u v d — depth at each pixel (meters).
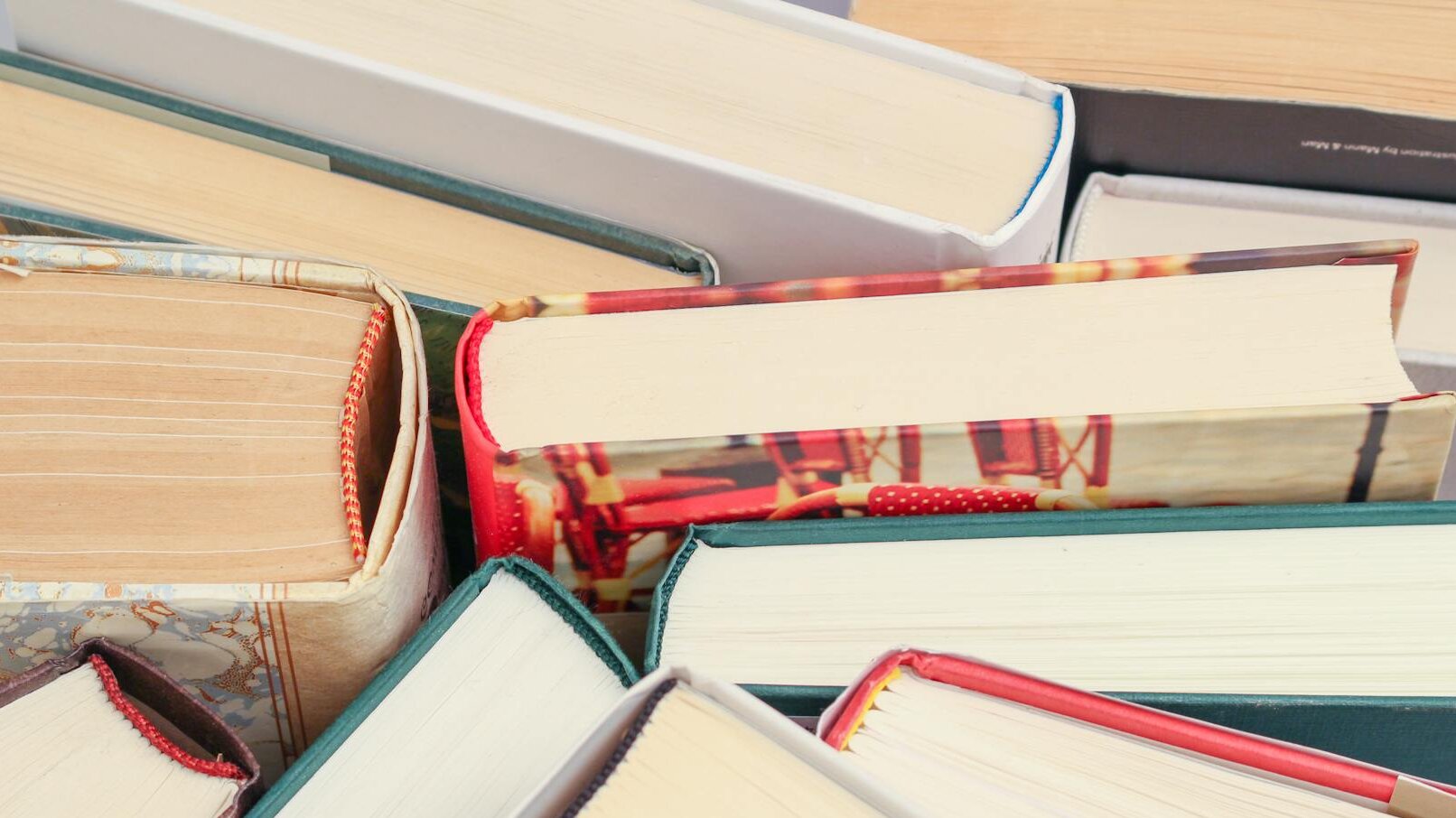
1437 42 0.94
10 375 0.66
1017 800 0.54
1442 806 0.53
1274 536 0.68
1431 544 0.67
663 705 0.53
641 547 0.70
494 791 0.60
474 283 0.79
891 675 0.58
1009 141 0.81
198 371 0.67
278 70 0.80
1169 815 0.54
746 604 0.66
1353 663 0.64
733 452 0.66
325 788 0.59
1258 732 0.64
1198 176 0.97
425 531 0.68
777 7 0.85
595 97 0.80
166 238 0.78
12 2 0.83
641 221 0.80
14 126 0.82
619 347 0.70
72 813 0.56
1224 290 0.71
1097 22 0.97
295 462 0.64
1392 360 0.69
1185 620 0.65
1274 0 0.98
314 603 0.60
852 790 0.51
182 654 0.63
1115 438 0.66
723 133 0.80
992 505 0.70
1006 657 0.65
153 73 0.83
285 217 0.80
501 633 0.64
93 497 0.62
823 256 0.78
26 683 0.59
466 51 0.81
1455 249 0.93
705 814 0.50
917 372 0.69
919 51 0.84
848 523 0.68
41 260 0.69
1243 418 0.66
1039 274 0.71
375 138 0.82
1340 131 0.91
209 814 0.57
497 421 0.67
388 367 0.72
